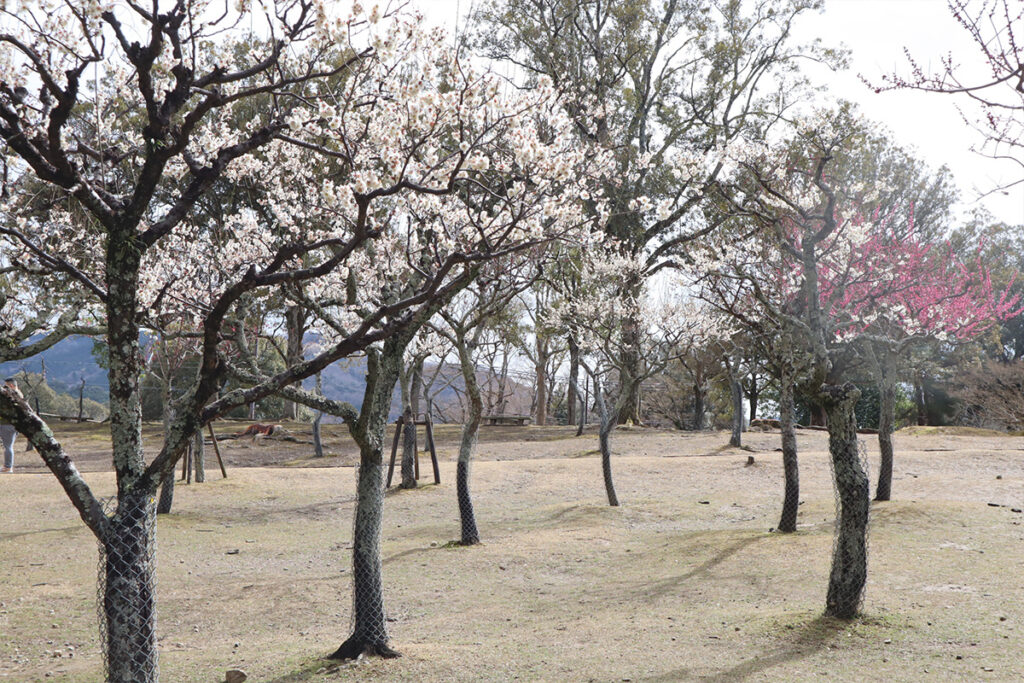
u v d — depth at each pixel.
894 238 21.72
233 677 7.91
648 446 31.34
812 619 9.34
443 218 10.27
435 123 7.38
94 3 6.38
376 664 8.35
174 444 6.95
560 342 47.56
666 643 8.80
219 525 17.86
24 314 13.35
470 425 16.00
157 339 20.14
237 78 7.09
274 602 11.67
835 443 9.70
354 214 10.32
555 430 38.81
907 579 11.18
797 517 17.34
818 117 11.86
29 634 10.09
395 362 9.48
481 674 7.94
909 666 7.66
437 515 19.53
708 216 24.42
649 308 24.44
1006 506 16.70
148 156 6.88
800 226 11.89
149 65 6.70
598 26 36.22
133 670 6.62
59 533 15.73
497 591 12.32
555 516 18.72
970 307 20.20
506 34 30.55
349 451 32.78
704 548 14.19
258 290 12.01
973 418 44.94
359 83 7.93
